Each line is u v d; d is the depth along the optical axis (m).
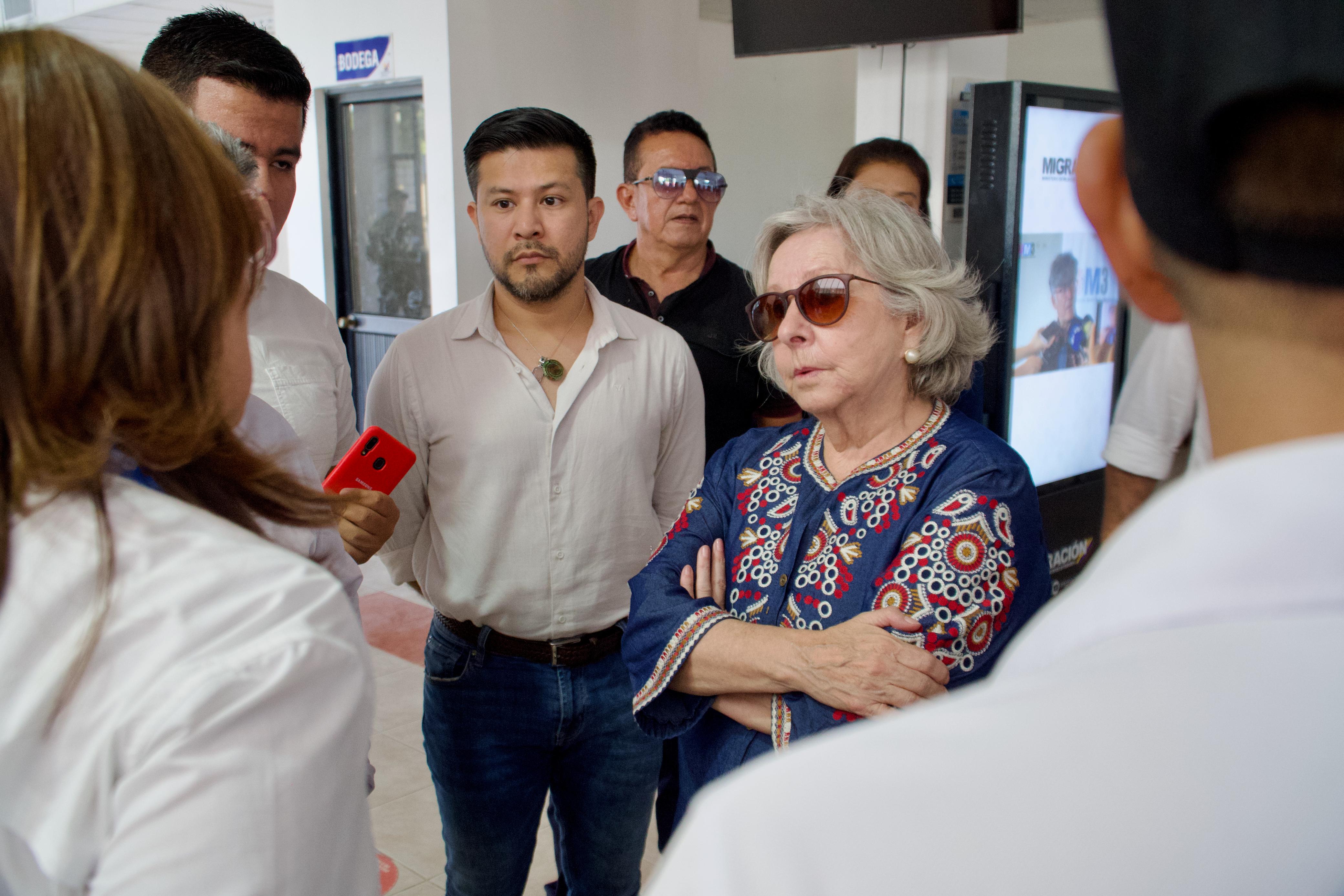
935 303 1.32
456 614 1.92
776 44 3.59
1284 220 0.29
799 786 0.32
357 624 0.64
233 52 1.68
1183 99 0.30
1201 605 0.31
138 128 0.58
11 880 0.54
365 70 5.49
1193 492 0.33
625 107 5.87
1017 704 0.32
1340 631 0.29
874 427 1.38
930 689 1.18
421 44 5.17
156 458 0.60
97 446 0.56
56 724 0.52
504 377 1.89
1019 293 3.37
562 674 1.91
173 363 0.59
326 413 1.75
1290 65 0.27
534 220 1.85
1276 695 0.29
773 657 1.25
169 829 0.51
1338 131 0.28
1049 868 0.29
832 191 2.27
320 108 5.90
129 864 0.51
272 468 0.71
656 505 2.10
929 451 1.33
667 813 2.53
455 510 1.91
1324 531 0.30
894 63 3.59
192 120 0.63
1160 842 0.28
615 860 2.03
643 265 2.83
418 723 3.37
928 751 0.32
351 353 6.27
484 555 1.89
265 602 0.57
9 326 0.54
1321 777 0.28
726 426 2.66
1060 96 3.33
